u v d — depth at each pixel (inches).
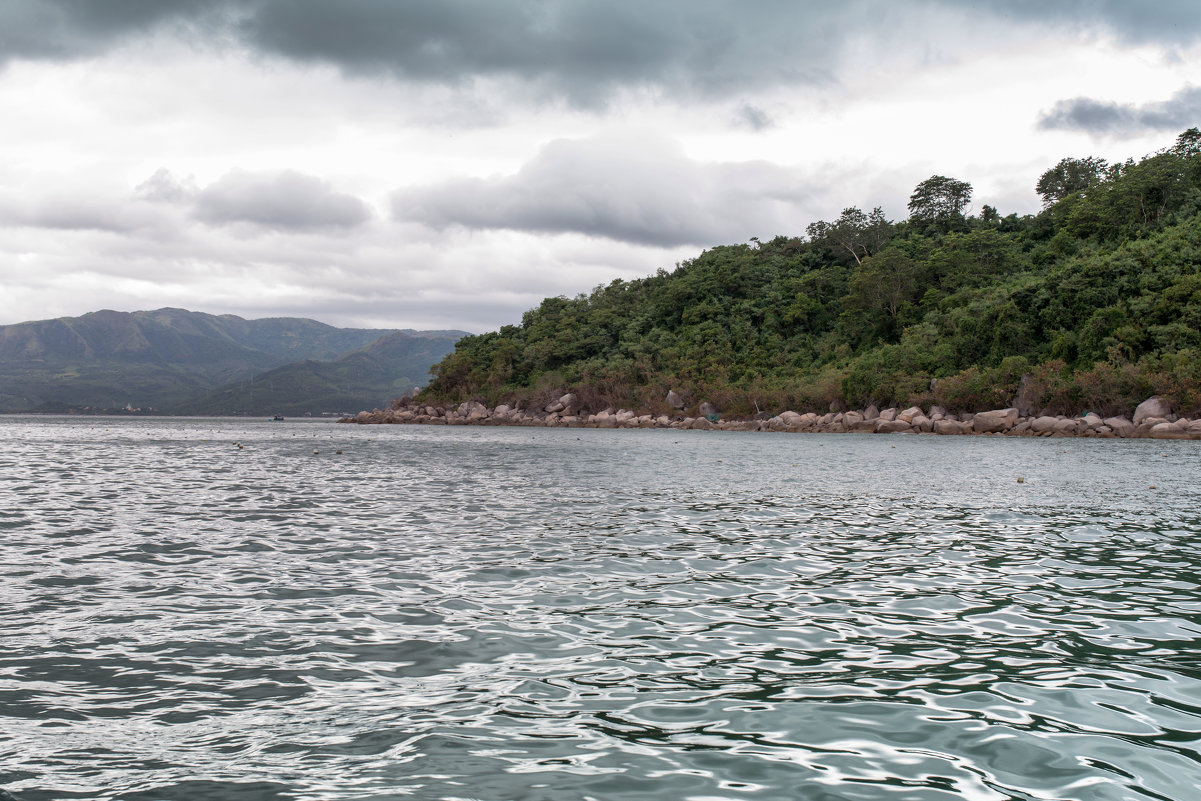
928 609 384.2
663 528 649.0
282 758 215.6
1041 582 446.0
